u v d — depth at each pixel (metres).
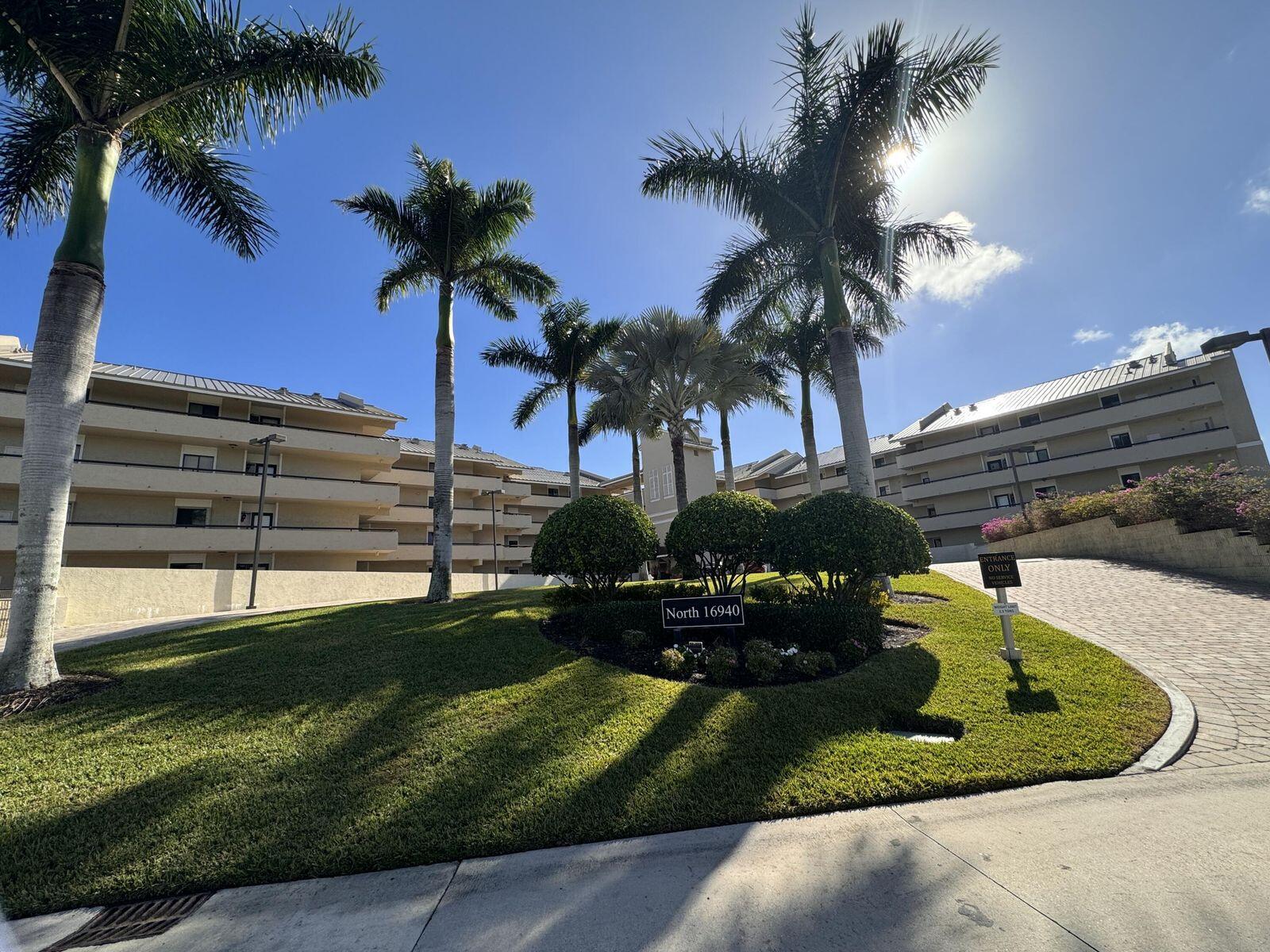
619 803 3.75
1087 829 3.29
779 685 5.93
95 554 22.34
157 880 3.04
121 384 23.77
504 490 40.25
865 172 10.41
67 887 2.97
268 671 6.20
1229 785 3.79
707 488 33.47
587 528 8.99
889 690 5.67
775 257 11.77
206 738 4.58
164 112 7.77
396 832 3.44
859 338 16.39
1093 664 6.30
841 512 7.60
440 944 2.51
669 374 16.48
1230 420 26.22
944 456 34.19
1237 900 2.55
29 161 8.17
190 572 16.91
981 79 9.46
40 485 5.87
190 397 25.50
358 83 8.02
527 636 7.57
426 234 13.20
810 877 2.94
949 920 2.50
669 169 10.80
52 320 6.13
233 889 3.04
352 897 2.93
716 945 2.41
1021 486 31.73
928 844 3.21
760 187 10.69
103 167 6.75
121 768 4.09
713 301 12.05
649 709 5.21
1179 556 11.98
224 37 7.20
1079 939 2.33
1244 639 7.02
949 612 8.80
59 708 5.13
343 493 27.50
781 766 4.21
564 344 18.59
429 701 5.33
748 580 12.61
